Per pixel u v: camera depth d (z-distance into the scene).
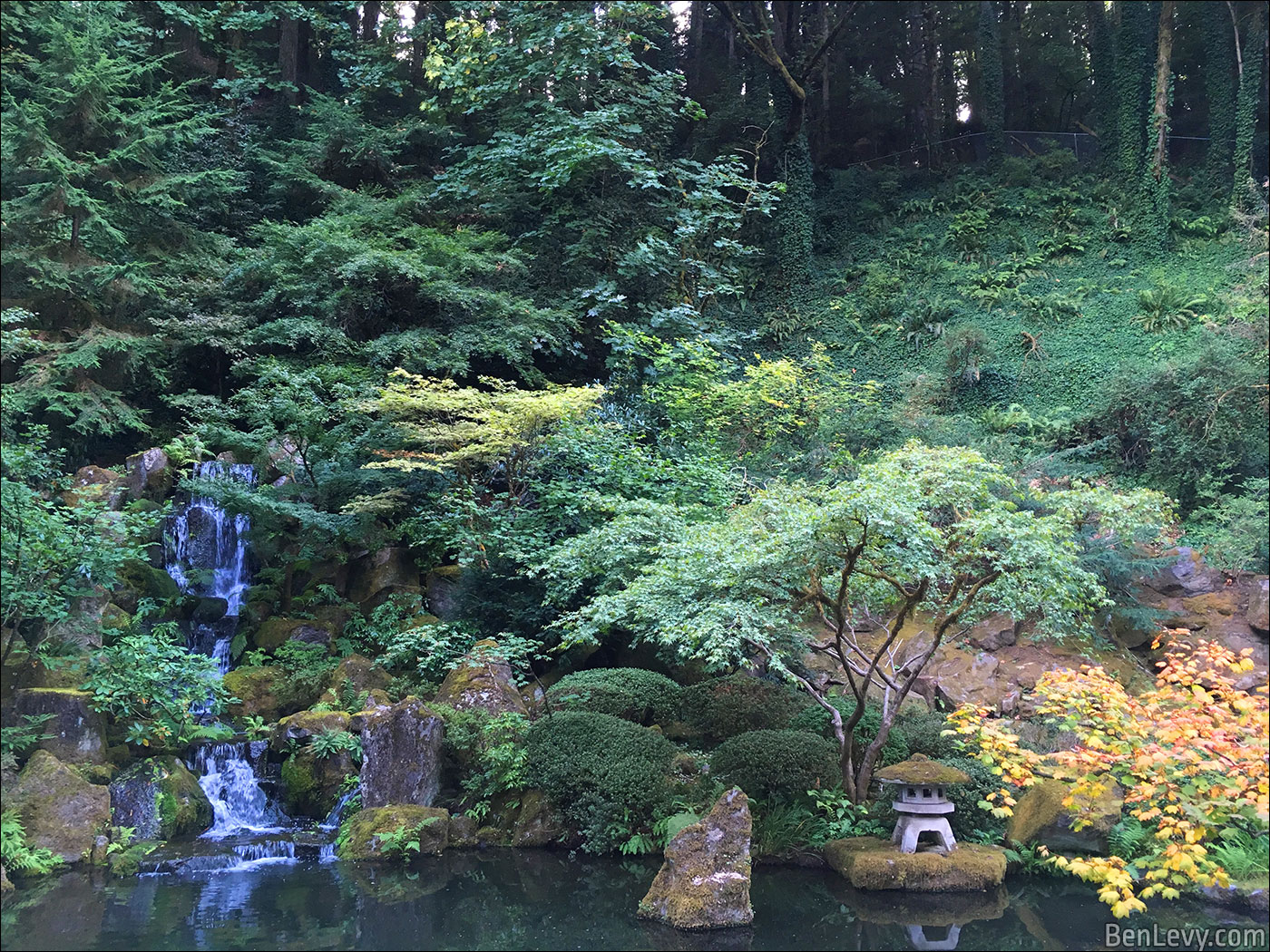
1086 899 7.84
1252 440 15.30
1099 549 12.41
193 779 9.82
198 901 7.49
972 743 9.68
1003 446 15.67
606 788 9.28
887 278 23.44
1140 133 24.52
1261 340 15.96
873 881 8.09
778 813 9.18
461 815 9.70
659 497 13.21
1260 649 12.07
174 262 17.66
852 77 32.03
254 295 18.09
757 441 16.39
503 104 21.70
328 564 14.15
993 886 8.16
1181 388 15.89
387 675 11.91
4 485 9.12
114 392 15.77
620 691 10.59
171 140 17.88
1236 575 13.24
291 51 25.77
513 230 20.72
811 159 28.30
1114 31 26.88
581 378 19.34
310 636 12.88
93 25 17.58
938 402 19.72
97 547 9.82
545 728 9.84
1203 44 29.61
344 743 10.26
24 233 15.58
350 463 14.48
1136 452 16.84
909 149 30.47
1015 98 34.84
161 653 9.85
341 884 8.09
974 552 8.33
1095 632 12.45
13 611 9.39
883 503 7.67
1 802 8.45
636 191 19.72
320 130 21.56
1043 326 21.22
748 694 10.68
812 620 12.63
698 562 8.97
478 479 14.62
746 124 26.22
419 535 13.83
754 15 28.70
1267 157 26.77
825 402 16.80
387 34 23.75
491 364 18.48
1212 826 6.88
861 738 10.09
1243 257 21.06
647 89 20.12
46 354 15.52
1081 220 24.17
